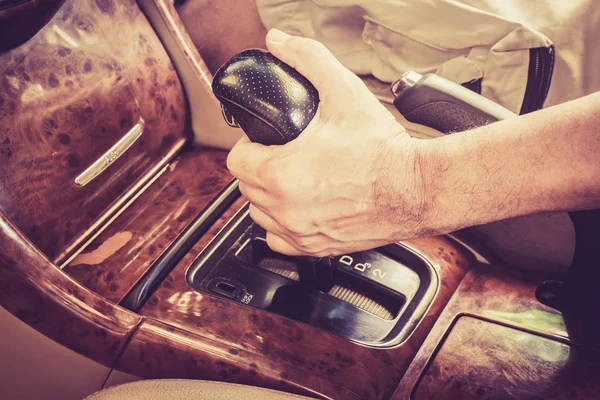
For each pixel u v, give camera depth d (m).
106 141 0.75
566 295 0.60
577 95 0.85
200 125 0.88
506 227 0.70
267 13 1.03
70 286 0.60
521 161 0.42
